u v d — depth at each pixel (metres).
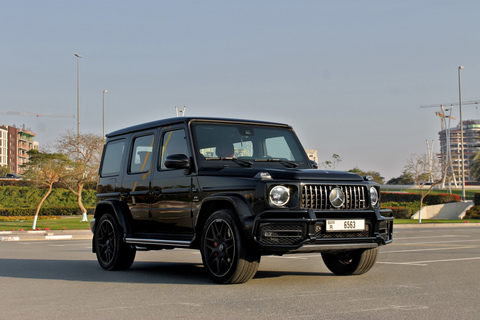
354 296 5.62
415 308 4.97
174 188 7.31
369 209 6.60
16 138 161.62
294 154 7.85
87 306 5.22
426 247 13.61
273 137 7.82
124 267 8.42
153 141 8.00
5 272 8.23
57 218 41.97
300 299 5.44
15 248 14.50
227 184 6.52
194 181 6.99
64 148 39.75
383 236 6.79
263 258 10.30
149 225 7.84
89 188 55.09
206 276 7.50
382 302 5.27
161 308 5.05
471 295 5.71
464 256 10.81
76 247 14.99
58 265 9.35
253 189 6.20
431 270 8.15
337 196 6.37
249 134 7.62
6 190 52.50
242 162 7.21
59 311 4.99
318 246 6.18
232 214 6.34
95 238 8.86
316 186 6.31
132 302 5.40
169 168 7.50
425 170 39.91
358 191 6.56
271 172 6.39
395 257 10.60
